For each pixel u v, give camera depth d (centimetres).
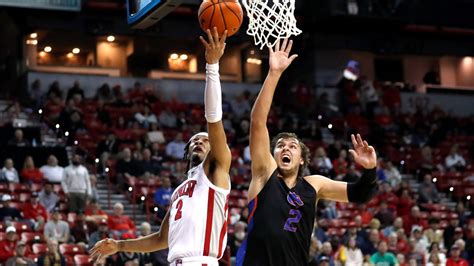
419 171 2419
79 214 1560
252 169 534
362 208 1995
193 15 2895
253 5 605
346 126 2614
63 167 2000
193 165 557
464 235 1870
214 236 529
